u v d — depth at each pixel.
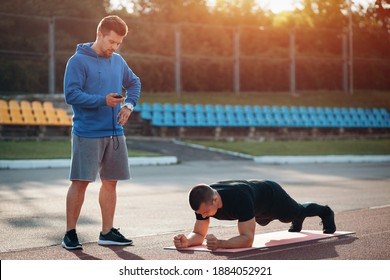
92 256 7.81
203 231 8.31
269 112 41.16
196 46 50.91
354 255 7.71
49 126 33.25
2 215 11.80
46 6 43.19
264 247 8.14
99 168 8.63
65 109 34.69
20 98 34.75
